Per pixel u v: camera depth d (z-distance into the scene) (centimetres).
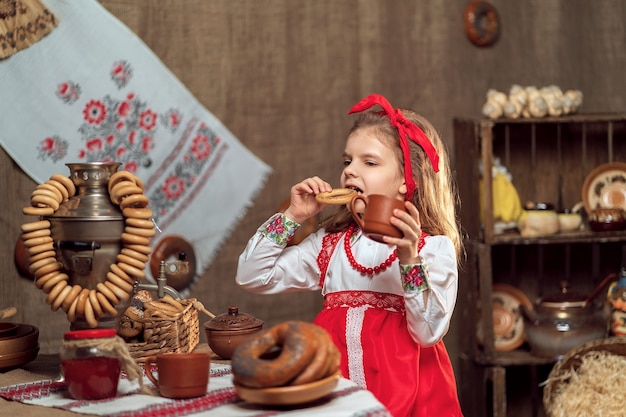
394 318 204
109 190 171
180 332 194
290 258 217
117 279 167
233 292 357
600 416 299
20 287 310
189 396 152
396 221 175
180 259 213
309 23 370
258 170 358
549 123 395
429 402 202
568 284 369
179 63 343
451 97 393
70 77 314
